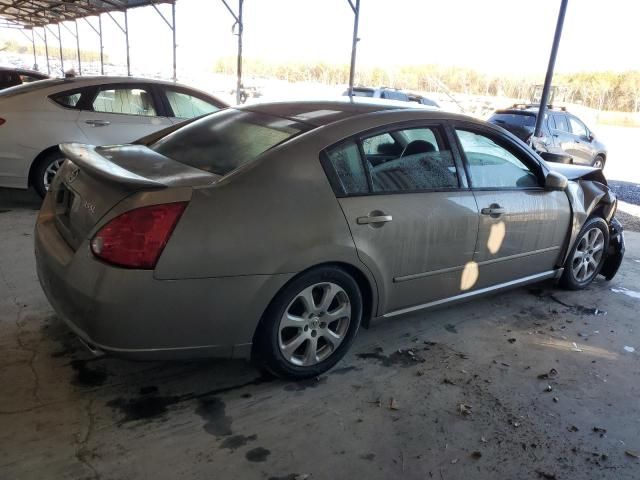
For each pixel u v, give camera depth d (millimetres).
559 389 2945
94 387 2574
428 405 2680
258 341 2559
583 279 4430
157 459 2143
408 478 2176
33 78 11203
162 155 2918
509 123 12297
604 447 2490
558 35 8641
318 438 2359
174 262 2162
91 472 2037
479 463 2303
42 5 25125
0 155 5207
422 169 3018
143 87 5965
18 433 2203
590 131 13383
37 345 2863
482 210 3252
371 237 2715
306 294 2598
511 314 3889
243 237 2301
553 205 3795
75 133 5477
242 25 13148
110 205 2215
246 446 2268
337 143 2689
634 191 10531
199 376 2754
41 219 2777
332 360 2830
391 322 3326
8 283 3584
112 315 2135
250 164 2461
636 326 3887
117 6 20172
